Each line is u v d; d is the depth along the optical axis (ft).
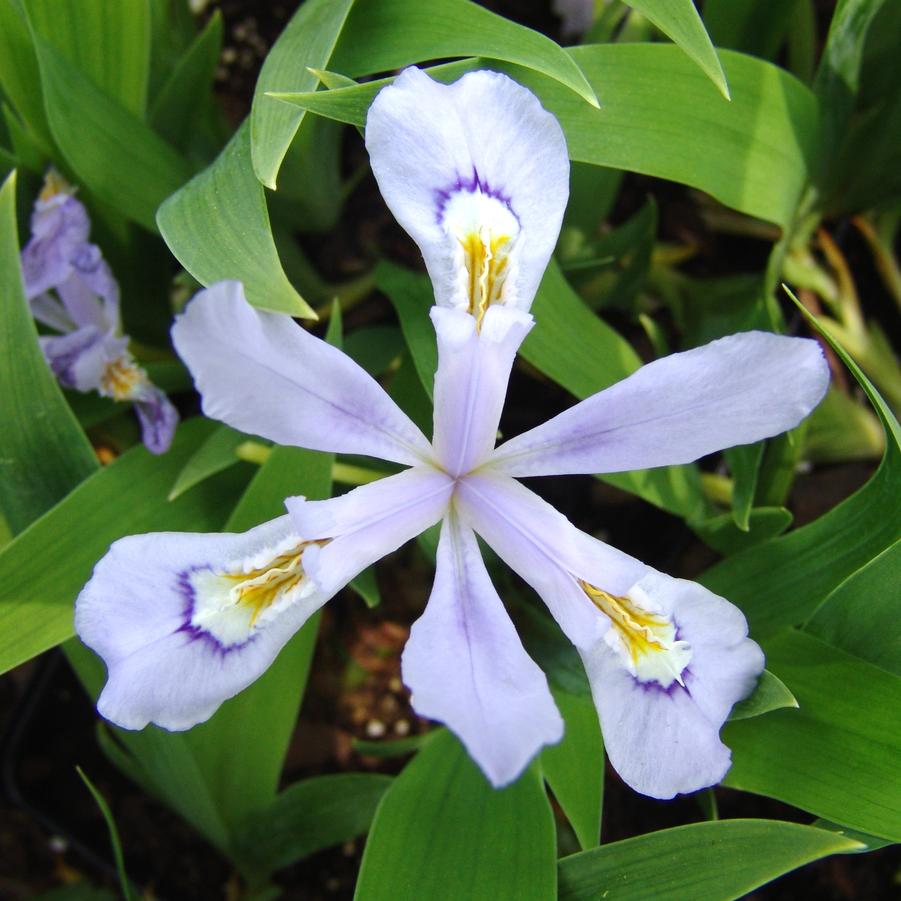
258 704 0.41
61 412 0.38
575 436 0.32
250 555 0.32
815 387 0.30
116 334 0.44
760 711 0.33
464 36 0.35
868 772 0.34
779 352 0.29
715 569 0.40
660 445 0.31
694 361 0.30
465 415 0.32
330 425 0.31
